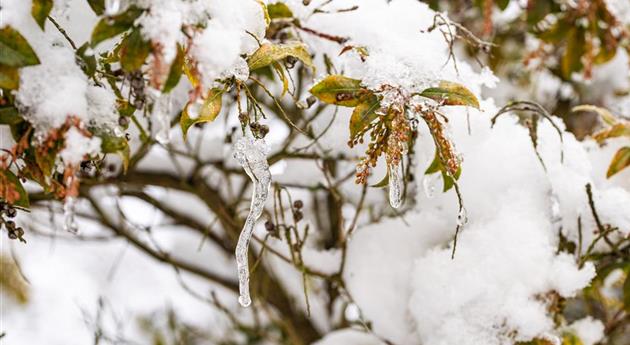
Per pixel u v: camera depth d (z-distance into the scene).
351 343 1.45
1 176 1.08
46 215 1.70
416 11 1.24
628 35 1.45
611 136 1.31
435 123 1.15
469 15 1.68
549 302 1.27
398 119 1.13
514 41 1.73
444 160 1.17
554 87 1.80
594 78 1.69
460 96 1.16
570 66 1.52
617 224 1.30
